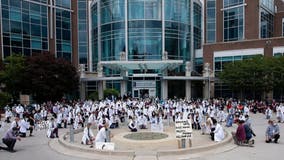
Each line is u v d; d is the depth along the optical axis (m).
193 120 22.12
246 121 16.94
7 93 34.88
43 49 51.53
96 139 14.63
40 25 51.22
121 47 49.38
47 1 52.41
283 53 44.78
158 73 46.25
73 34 56.97
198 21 56.06
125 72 45.66
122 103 31.47
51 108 30.84
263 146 15.35
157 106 29.59
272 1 60.19
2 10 45.78
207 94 47.22
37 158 13.40
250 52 47.53
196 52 54.53
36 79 37.31
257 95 45.62
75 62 56.88
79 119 23.12
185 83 47.44
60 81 39.56
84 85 48.38
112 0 50.38
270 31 58.91
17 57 38.69
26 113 24.92
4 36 46.00
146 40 48.62
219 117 26.25
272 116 30.30
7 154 14.34
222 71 44.53
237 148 14.82
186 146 15.47
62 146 15.82
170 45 49.47
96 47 55.06
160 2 48.91
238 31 54.69
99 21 53.19
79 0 57.50
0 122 24.45
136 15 48.78
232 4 55.47
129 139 17.39
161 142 16.44
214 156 13.13
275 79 38.44
